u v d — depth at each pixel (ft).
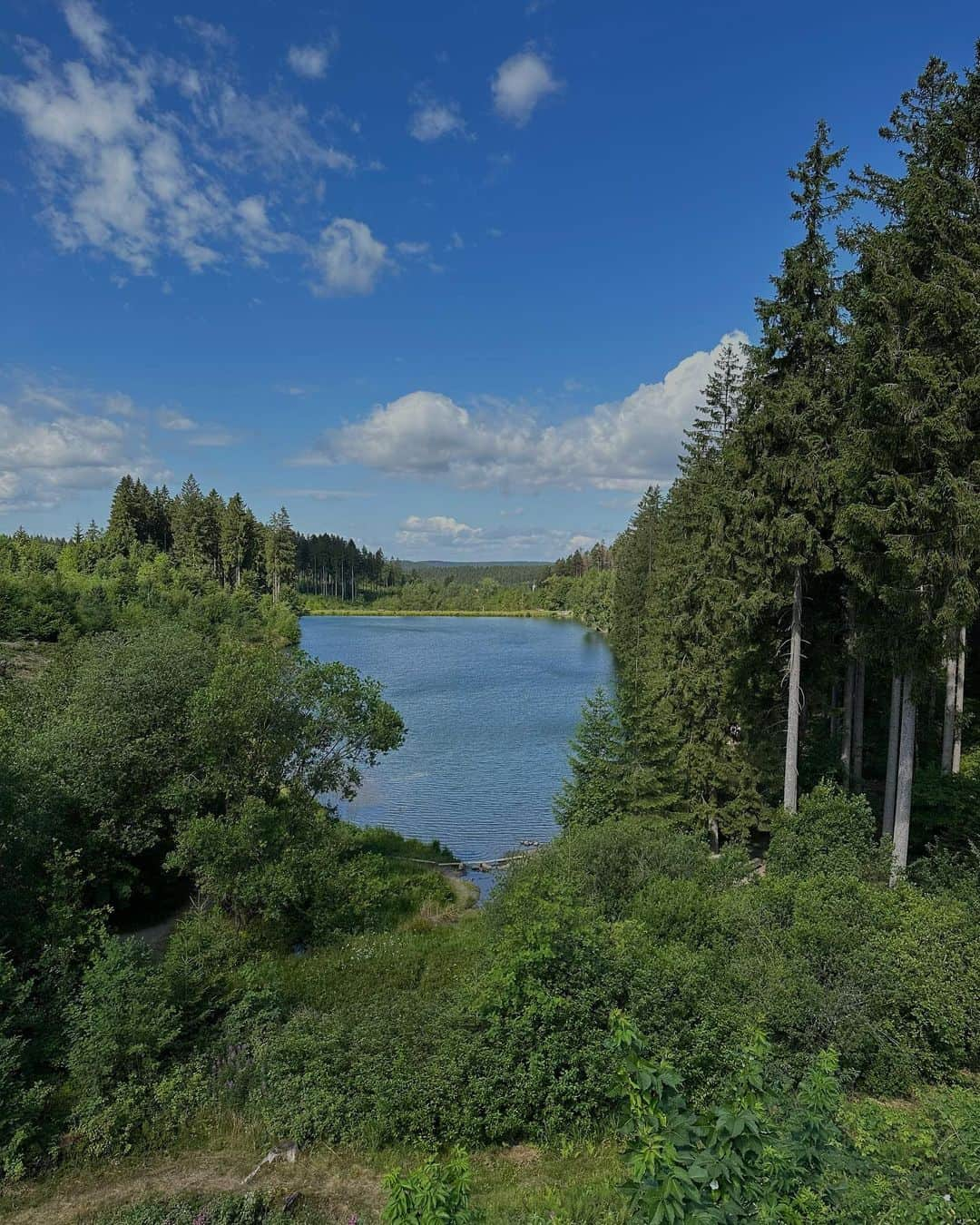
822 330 50.44
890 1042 28.68
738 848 54.34
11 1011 31.65
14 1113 27.35
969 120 41.01
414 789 98.02
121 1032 30.35
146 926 52.95
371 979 43.93
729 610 58.49
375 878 56.39
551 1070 28.35
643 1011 29.12
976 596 40.29
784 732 66.80
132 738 53.47
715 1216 12.48
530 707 151.53
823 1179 14.85
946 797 52.13
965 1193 14.76
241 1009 34.83
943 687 65.00
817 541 51.47
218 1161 26.99
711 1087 25.85
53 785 47.06
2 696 69.41
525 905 35.73
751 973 32.09
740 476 56.90
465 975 39.91
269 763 56.13
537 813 88.38
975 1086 27.81
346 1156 27.02
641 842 49.37
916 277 41.78
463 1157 16.49
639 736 64.54
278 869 49.32
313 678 58.08
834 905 34.45
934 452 39.83
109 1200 24.88
